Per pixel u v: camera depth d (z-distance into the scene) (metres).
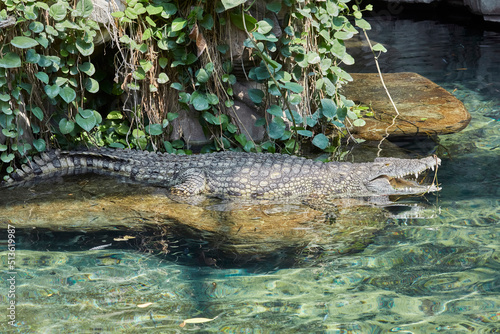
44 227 4.28
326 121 6.21
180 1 5.48
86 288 3.42
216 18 5.43
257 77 5.35
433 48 10.09
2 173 5.54
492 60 9.05
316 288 3.39
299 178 5.08
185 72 5.84
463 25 12.03
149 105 5.88
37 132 5.57
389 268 3.59
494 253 3.68
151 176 5.46
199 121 6.02
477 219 4.23
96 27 5.12
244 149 5.86
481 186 4.85
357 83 7.97
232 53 5.55
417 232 4.09
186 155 5.61
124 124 6.15
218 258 3.80
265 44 5.49
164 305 3.23
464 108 6.82
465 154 5.60
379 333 2.89
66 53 5.21
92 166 5.80
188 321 3.04
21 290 3.38
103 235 4.15
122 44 5.68
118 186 5.26
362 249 3.87
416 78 8.05
